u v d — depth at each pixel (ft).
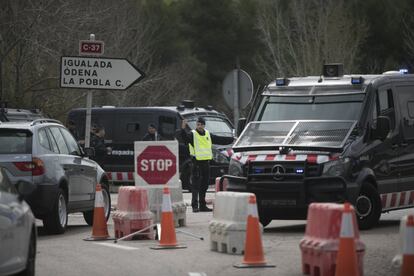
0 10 223.10
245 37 552.41
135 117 209.56
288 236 106.83
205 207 146.41
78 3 243.81
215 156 194.29
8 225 65.82
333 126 112.68
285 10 493.77
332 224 72.90
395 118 117.70
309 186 108.17
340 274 66.28
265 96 120.26
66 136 121.49
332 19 408.67
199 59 545.85
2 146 109.40
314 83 118.93
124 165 210.59
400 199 117.60
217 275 77.51
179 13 545.85
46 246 99.66
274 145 111.34
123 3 351.87
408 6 467.52
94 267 83.30
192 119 204.44
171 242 96.12
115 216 107.24
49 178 110.11
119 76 137.59
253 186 109.91
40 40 226.99
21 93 228.02
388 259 84.58
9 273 65.92
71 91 253.03
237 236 90.89
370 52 463.01
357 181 109.50
